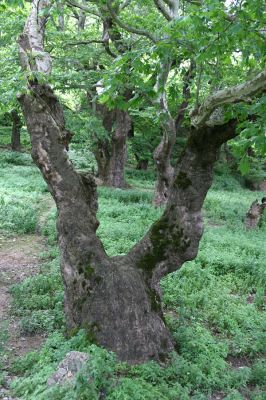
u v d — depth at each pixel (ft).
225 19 14.20
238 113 17.01
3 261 32.83
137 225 42.60
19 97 20.26
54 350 18.98
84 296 19.71
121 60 16.53
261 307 28.02
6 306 25.22
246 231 47.03
